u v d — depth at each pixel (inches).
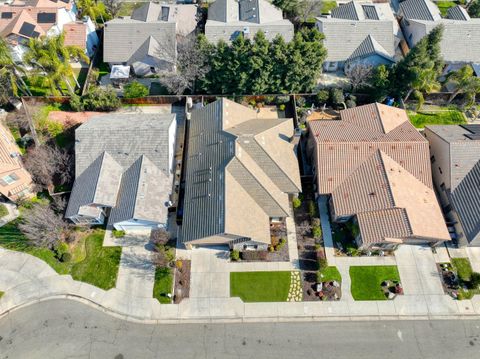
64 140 1952.5
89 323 1432.1
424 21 2372.0
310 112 2075.5
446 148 1670.8
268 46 1935.3
